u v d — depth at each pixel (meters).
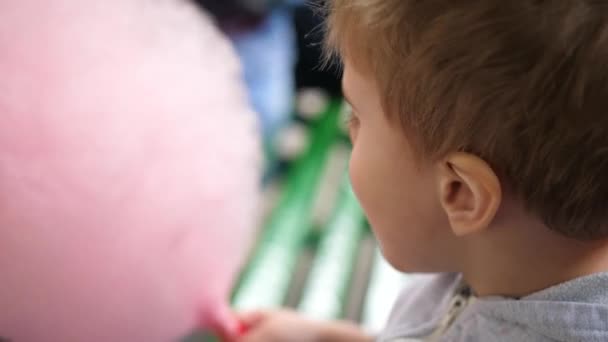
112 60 0.52
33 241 0.48
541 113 0.40
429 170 0.47
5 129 0.47
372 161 0.50
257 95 1.53
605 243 0.46
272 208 1.51
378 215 0.52
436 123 0.44
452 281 0.60
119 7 0.56
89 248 0.50
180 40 0.61
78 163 0.49
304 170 1.59
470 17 0.40
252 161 0.69
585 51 0.38
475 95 0.41
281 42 1.70
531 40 0.39
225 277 0.65
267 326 0.82
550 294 0.46
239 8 1.49
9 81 0.47
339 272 1.13
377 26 0.45
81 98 0.50
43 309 0.50
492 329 0.49
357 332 0.85
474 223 0.45
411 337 0.59
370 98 0.48
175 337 0.61
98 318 0.52
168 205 0.54
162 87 0.55
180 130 0.56
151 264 0.54
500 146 0.42
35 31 0.49
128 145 0.51
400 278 1.11
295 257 1.20
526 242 0.46
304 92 2.27
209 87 0.61
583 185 0.42
